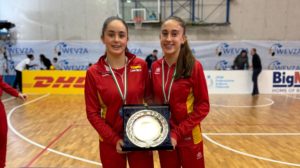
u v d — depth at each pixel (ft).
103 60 6.91
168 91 7.00
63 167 12.09
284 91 34.88
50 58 41.52
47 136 16.74
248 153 14.17
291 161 13.12
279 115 22.98
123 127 6.27
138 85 6.82
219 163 12.82
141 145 6.05
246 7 40.65
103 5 41.22
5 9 40.98
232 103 28.14
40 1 40.96
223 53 40.93
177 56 7.05
